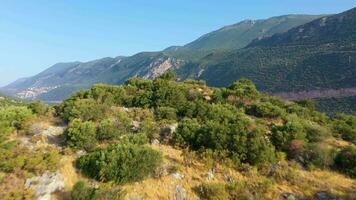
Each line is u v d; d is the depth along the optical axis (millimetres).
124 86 30031
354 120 27547
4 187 13492
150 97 25609
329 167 17922
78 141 16984
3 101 67062
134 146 15969
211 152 17047
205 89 32062
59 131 19516
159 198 14219
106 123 18500
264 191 14875
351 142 22203
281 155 17672
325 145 19312
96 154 15609
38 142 17641
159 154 15930
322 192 15219
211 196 14359
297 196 14906
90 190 13383
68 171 15023
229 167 16578
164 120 21109
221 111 22516
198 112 22625
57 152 16016
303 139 19281
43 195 13414
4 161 14859
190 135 18734
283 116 24219
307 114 27625
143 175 15008
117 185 14516
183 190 14703
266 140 18656
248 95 28594
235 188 14734
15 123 19469
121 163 14992
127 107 25484
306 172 17141
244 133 17953
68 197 13602
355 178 17188
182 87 28328
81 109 21250
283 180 16047
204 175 15758
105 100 24984
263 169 16719
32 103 23484
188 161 16578
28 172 14430
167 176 15359
